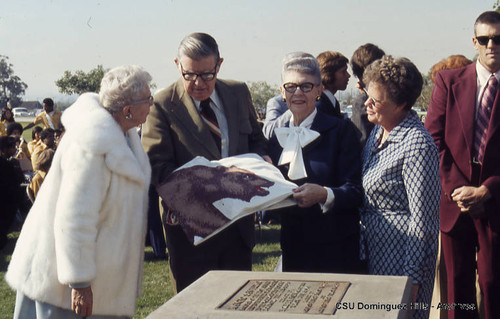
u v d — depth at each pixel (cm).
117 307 291
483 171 385
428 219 287
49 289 284
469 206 383
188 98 338
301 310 220
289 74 325
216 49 327
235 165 317
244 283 254
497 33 382
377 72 293
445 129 404
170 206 304
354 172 316
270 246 779
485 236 385
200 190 303
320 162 320
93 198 276
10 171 696
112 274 287
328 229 316
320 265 318
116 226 288
